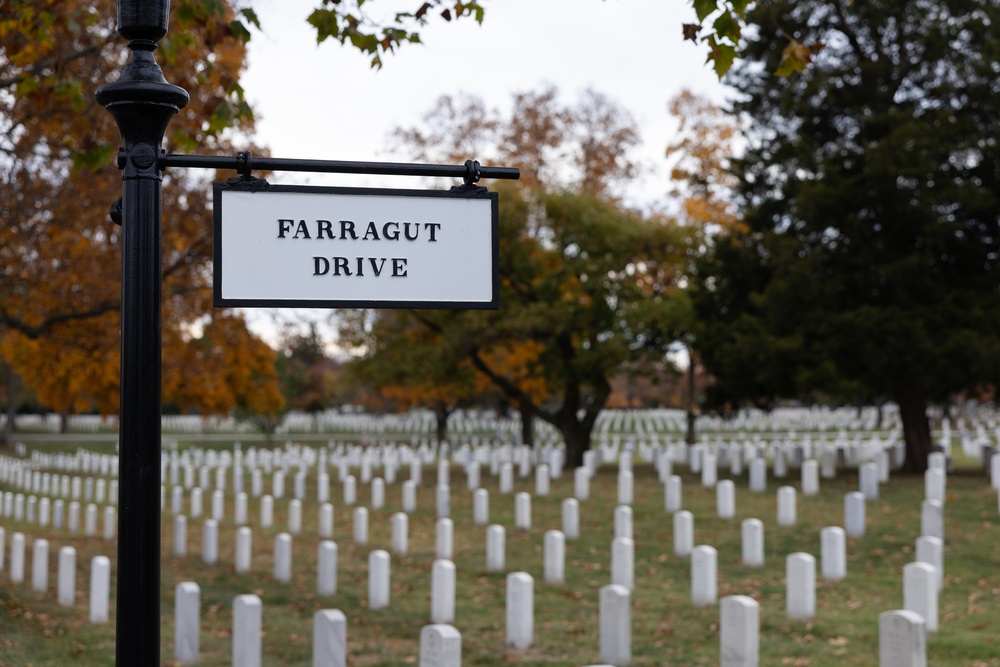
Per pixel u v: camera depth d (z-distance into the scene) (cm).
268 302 288
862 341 2428
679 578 1513
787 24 2672
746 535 1570
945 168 2544
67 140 1404
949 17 2656
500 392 4394
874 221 2541
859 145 2636
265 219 290
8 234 1605
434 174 303
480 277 301
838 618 1184
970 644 1025
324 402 7169
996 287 2531
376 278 295
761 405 2822
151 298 291
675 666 1015
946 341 2377
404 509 2427
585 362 3097
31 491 3244
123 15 302
